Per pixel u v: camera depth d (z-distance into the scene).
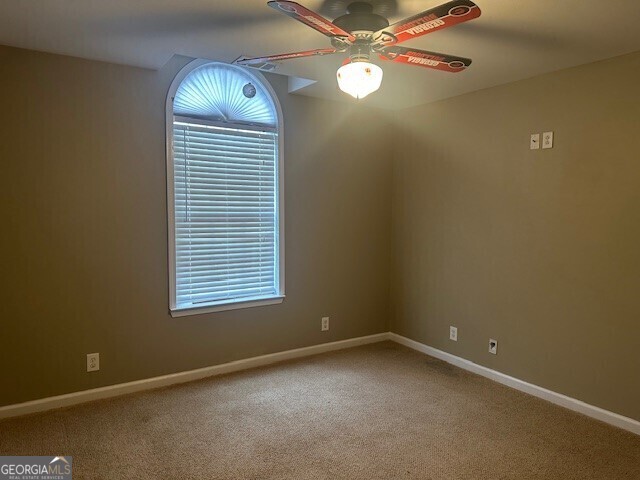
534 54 2.62
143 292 3.13
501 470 2.25
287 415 2.80
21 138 2.68
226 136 3.41
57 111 2.77
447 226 3.77
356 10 1.99
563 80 2.90
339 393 3.14
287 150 3.69
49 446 2.42
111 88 2.93
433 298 3.93
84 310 2.93
